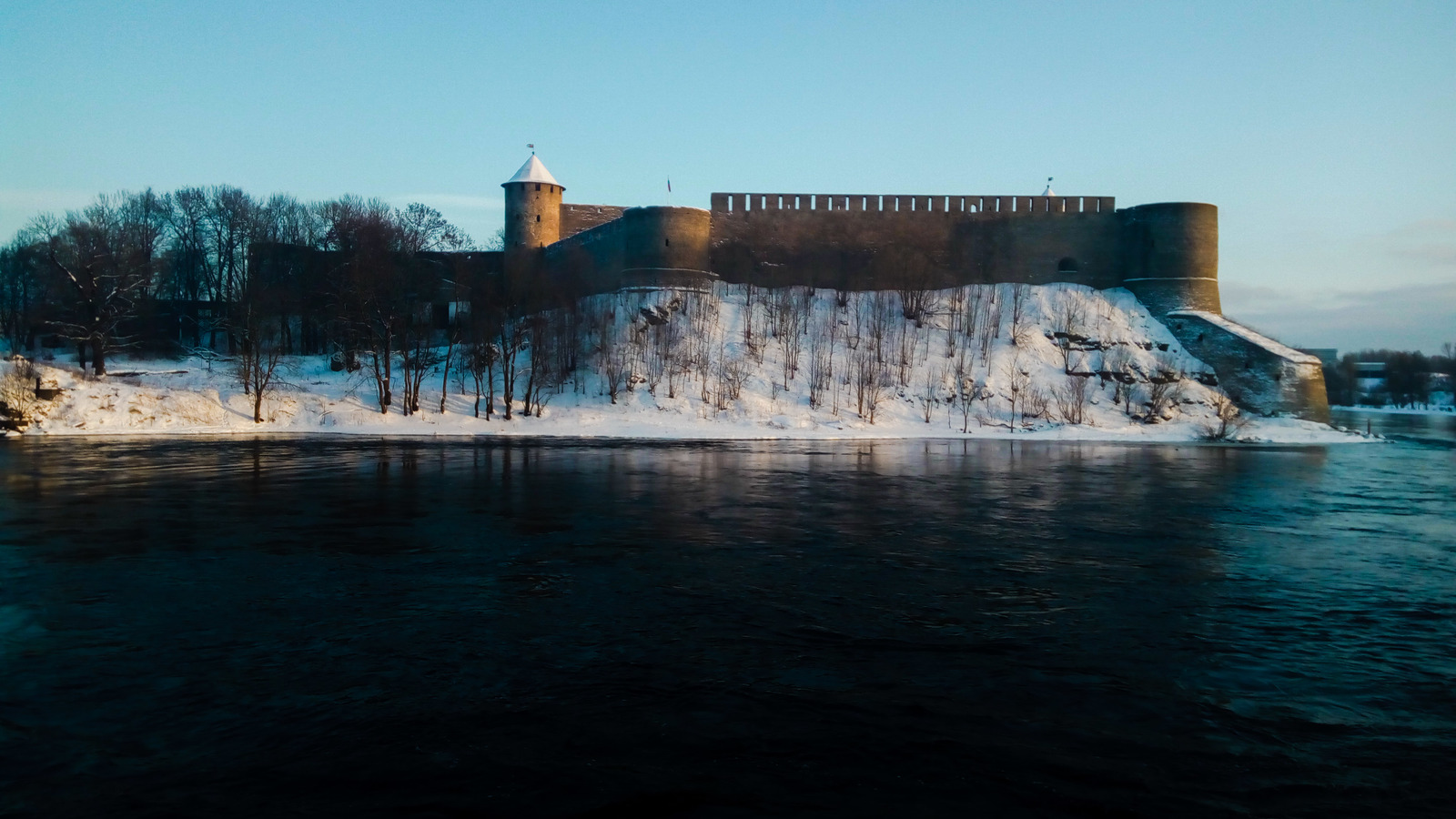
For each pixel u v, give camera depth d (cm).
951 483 2975
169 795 791
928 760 886
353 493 2547
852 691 1062
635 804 791
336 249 6838
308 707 986
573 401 5531
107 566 1628
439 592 1470
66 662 1119
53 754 866
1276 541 2034
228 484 2720
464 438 4634
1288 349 6488
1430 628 1353
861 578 1609
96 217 7031
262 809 770
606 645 1211
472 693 1036
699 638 1248
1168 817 784
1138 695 1062
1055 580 1622
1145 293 7044
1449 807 805
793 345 6112
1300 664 1182
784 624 1317
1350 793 831
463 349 6100
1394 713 1022
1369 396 13200
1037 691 1071
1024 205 7250
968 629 1311
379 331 5884
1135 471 3444
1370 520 2341
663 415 5338
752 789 823
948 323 6569
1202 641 1275
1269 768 880
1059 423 5497
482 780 828
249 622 1294
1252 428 5722
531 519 2156
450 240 7619
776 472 3222
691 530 2044
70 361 6066
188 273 7238
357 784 817
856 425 5319
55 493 2503
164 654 1150
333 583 1517
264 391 5241
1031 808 798
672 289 6662
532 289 6128
